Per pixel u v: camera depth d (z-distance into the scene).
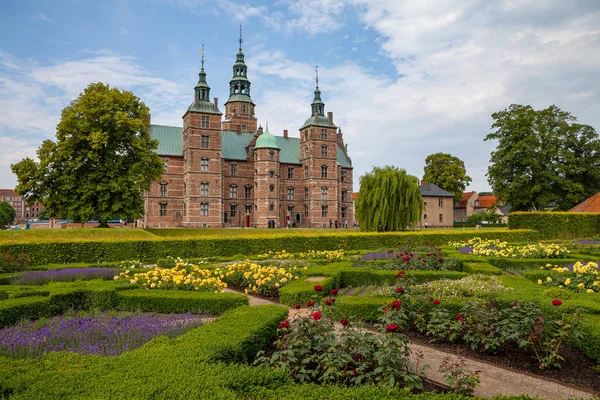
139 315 10.43
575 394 6.50
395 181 35.31
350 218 76.50
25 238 29.44
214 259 21.77
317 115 69.88
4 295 11.59
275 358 6.31
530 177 49.16
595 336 7.42
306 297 12.21
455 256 18.53
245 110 78.25
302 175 71.69
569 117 49.00
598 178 47.53
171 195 61.69
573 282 11.78
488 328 8.12
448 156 79.44
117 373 5.60
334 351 6.23
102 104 36.00
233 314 8.73
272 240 25.39
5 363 6.04
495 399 5.27
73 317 10.30
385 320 7.62
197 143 60.22
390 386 5.46
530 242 28.52
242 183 67.50
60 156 34.66
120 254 21.86
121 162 36.28
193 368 5.77
